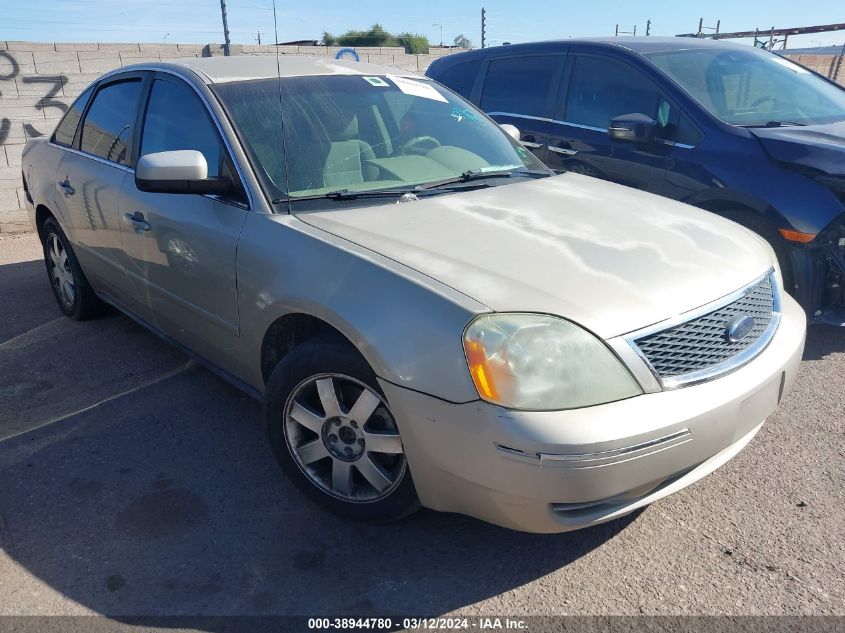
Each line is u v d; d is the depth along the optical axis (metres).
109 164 4.04
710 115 4.61
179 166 2.96
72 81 8.62
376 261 2.50
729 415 2.35
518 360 2.15
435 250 2.57
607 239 2.73
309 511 2.88
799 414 3.59
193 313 3.36
